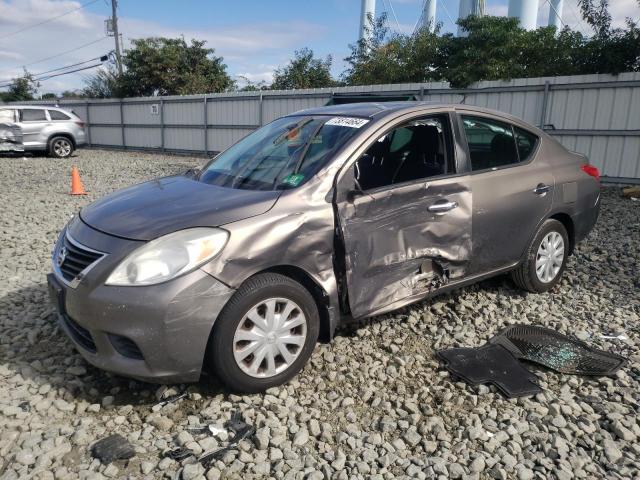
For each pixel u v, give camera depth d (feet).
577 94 37.40
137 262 9.49
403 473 8.65
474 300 15.47
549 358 12.14
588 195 16.42
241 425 9.59
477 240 13.42
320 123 12.97
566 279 17.46
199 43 101.04
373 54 66.80
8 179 41.70
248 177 12.14
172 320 9.30
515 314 14.65
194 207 10.61
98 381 11.07
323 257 10.94
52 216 27.30
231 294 9.75
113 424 9.64
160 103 71.31
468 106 14.06
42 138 60.08
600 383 11.27
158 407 10.09
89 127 83.30
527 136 15.29
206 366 10.48
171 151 71.87
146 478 8.31
